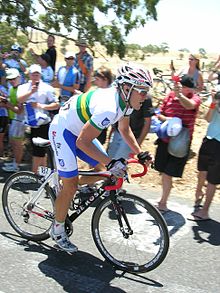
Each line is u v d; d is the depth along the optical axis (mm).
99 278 3488
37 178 3973
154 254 3521
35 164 5594
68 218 3730
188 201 5371
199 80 6695
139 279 3506
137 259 3586
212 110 4586
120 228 3600
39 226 4012
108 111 3195
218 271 3693
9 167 6180
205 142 4738
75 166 3475
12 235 4156
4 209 4184
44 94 5441
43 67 7105
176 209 5070
